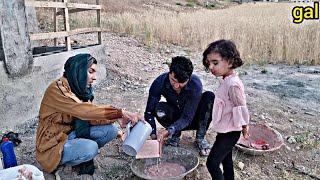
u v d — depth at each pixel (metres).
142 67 7.50
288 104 5.60
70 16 12.46
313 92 6.32
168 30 11.12
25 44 4.41
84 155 3.02
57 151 2.98
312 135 4.38
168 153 3.54
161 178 2.96
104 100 5.50
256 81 7.01
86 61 2.97
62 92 2.91
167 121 3.73
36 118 4.71
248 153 3.80
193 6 33.28
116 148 3.91
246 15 18.88
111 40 9.65
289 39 9.33
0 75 4.10
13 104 4.32
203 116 3.70
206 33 11.33
